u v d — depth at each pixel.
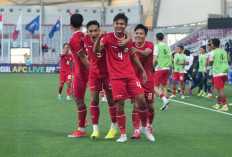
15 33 63.91
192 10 82.38
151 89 10.52
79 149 8.87
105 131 11.36
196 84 25.58
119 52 9.56
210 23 58.12
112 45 9.50
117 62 9.59
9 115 14.57
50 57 81.25
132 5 91.56
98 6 96.44
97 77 10.09
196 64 25.47
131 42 9.70
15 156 8.20
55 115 14.75
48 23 89.94
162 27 87.00
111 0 95.94
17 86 31.34
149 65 10.56
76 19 10.26
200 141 9.95
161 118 14.30
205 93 24.72
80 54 10.13
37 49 83.75
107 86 10.08
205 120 13.84
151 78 10.54
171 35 83.88
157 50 17.41
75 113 15.40
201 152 8.66
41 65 63.75
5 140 9.86
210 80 23.41
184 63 22.78
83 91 10.40
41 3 89.38
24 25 83.69
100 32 9.20
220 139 10.26
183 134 10.98
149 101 10.53
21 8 89.56
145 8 90.50
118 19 9.37
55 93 25.17
